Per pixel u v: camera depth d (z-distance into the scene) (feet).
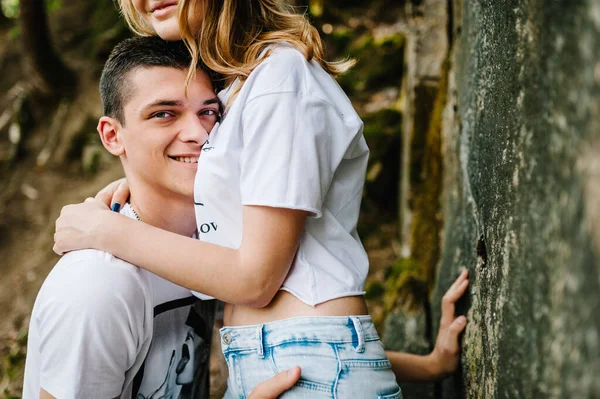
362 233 11.38
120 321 4.64
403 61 12.57
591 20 2.52
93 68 14.76
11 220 13.16
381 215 11.57
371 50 12.79
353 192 4.98
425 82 9.10
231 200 4.62
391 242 11.19
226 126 4.66
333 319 4.50
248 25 5.00
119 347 4.69
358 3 13.52
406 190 9.43
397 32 13.00
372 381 4.53
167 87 4.85
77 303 4.55
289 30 4.99
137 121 4.92
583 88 2.60
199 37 4.94
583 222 2.56
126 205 5.33
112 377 4.75
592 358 2.46
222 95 5.04
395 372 6.09
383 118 11.70
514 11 3.97
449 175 8.09
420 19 9.07
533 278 3.29
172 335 5.22
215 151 4.62
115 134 5.20
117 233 4.64
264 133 4.41
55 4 15.62
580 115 2.63
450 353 5.93
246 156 4.41
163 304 5.10
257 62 4.69
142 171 5.05
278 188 4.27
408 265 8.84
